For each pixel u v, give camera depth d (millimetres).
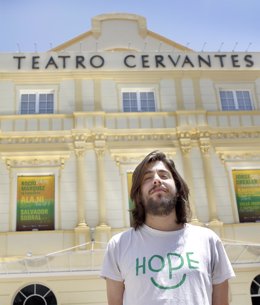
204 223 16797
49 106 19047
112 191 17328
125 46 21734
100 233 16172
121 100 19250
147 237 3412
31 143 17797
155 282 3096
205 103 19547
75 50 21453
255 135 18781
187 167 17750
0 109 18469
